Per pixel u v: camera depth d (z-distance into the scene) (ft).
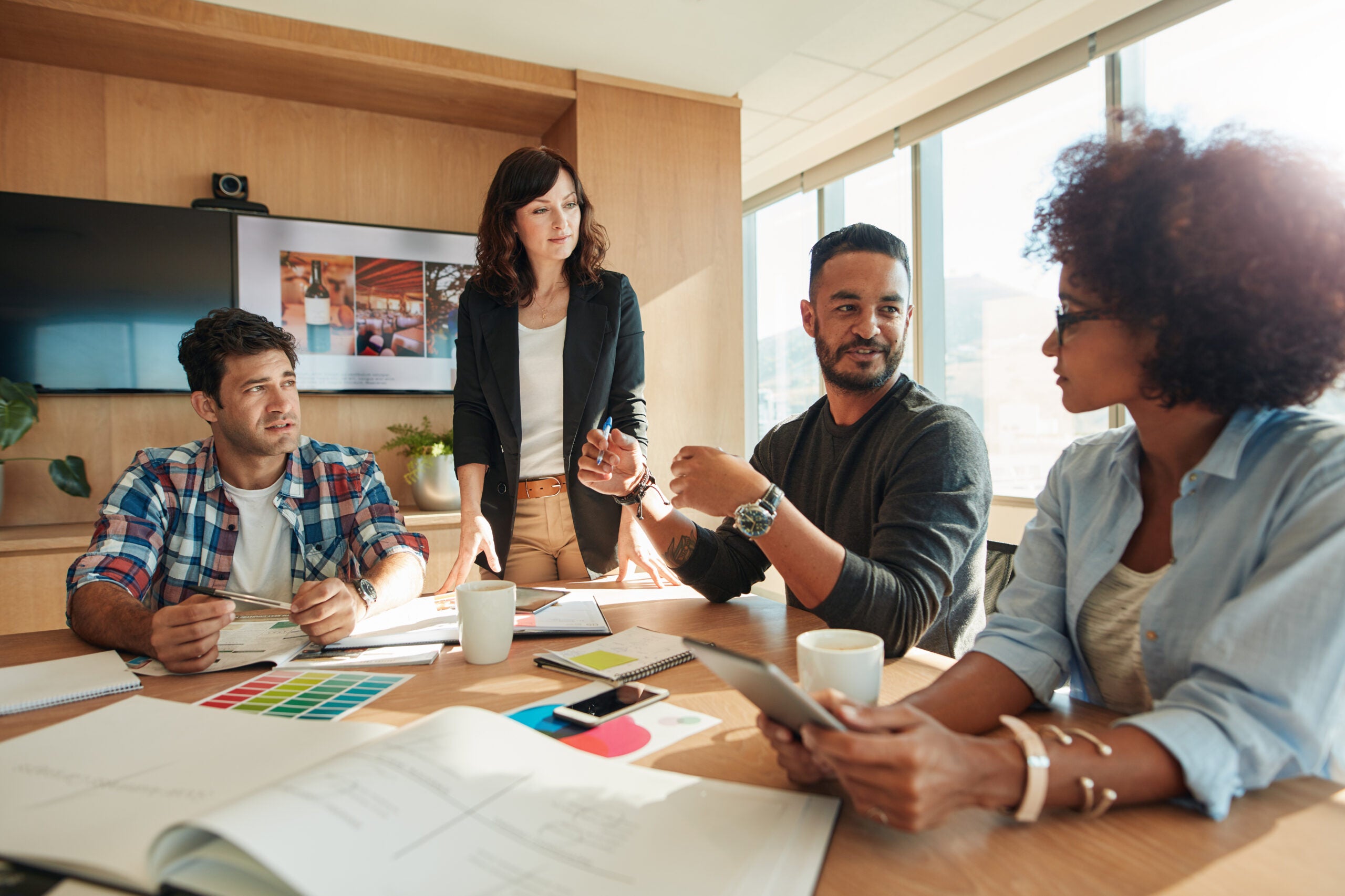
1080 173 2.20
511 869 1.42
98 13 8.04
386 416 10.50
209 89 9.70
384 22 9.11
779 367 17.02
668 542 3.88
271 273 9.64
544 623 3.52
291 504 4.58
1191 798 1.78
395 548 4.34
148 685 2.80
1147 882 1.47
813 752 1.79
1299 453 2.02
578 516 5.98
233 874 1.44
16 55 8.74
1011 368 11.16
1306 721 1.79
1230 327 1.92
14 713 2.54
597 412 6.08
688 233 11.17
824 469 4.36
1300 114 7.73
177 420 9.48
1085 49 9.77
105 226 8.91
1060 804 1.66
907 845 1.62
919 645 3.94
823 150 14.46
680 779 1.83
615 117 10.64
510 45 9.73
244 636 3.45
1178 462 2.35
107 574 3.79
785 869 1.48
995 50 10.83
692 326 11.19
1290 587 1.85
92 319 8.86
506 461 6.06
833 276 4.01
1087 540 2.62
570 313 6.08
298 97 10.02
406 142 10.75
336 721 2.33
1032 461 10.86
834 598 2.98
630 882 1.41
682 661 2.94
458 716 2.01
